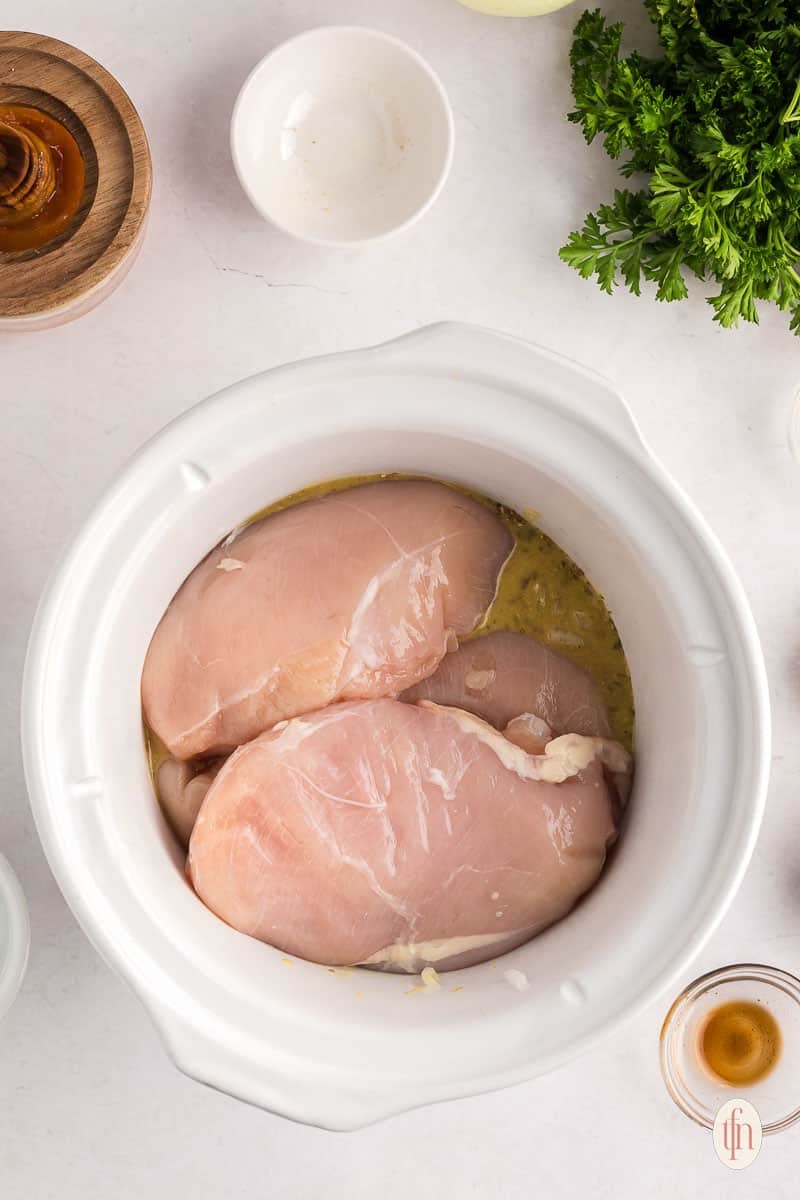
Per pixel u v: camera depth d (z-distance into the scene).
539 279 0.93
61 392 0.91
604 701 0.84
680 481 0.94
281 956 0.81
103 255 0.87
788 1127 0.94
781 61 0.87
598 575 0.83
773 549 0.94
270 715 0.82
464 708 0.84
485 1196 0.93
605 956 0.78
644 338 0.93
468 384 0.77
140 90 0.91
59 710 0.75
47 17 0.91
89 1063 0.91
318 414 0.77
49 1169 0.91
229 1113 0.92
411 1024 0.77
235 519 0.82
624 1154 0.94
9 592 0.90
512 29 0.92
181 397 0.91
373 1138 0.93
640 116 0.87
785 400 0.94
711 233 0.87
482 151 0.93
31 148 0.85
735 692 0.77
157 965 0.76
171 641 0.82
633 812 0.83
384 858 0.81
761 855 0.94
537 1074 0.76
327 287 0.92
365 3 0.92
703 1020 0.93
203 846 0.80
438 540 0.83
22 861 0.90
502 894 0.81
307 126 0.92
